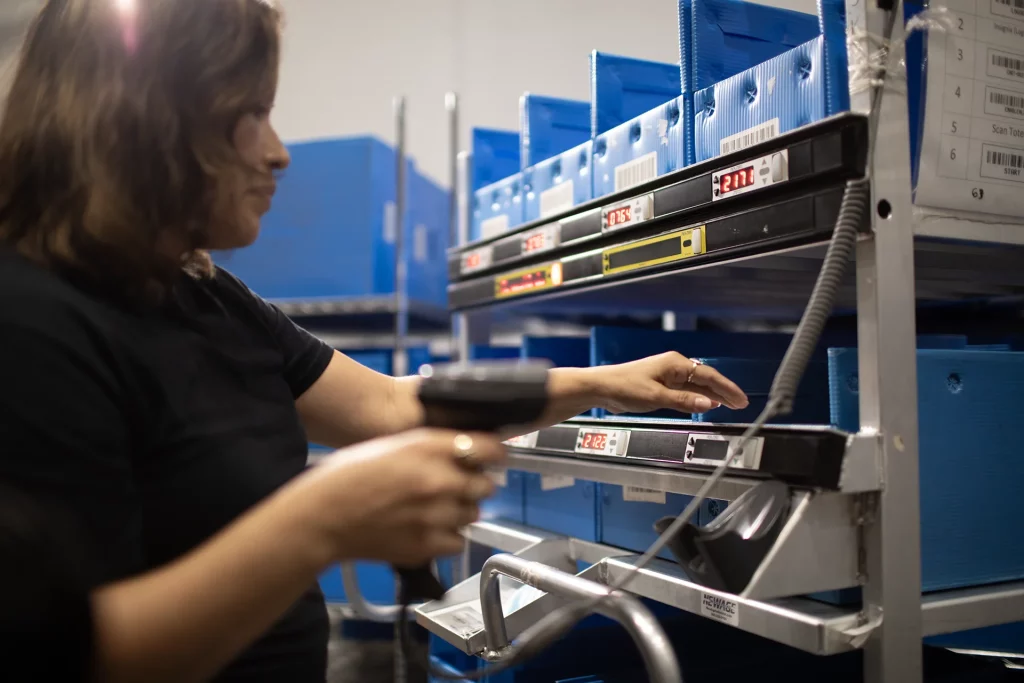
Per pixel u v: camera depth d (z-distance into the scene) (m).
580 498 1.45
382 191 2.82
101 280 0.70
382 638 2.79
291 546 0.50
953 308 1.73
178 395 0.74
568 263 1.33
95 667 0.47
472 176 1.98
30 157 0.68
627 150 1.28
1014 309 1.66
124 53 0.67
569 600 0.93
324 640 0.89
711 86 1.10
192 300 0.85
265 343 0.93
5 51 0.76
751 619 0.89
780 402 0.73
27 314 0.58
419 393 0.68
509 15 3.77
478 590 1.34
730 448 0.92
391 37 3.96
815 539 0.80
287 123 4.09
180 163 0.70
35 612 0.46
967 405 0.95
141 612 0.48
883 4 0.83
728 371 1.23
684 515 0.75
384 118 3.96
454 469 0.55
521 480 1.65
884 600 0.81
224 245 0.82
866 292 0.83
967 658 1.22
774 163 0.89
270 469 0.81
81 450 0.56
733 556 0.77
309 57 4.06
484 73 3.82
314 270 2.77
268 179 0.80
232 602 0.49
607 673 1.28
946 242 0.94
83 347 0.61
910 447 0.83
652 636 0.72
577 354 1.79
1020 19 0.93
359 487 0.51
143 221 0.68
